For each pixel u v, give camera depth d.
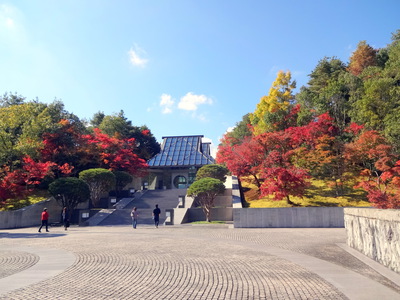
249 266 9.18
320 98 37.47
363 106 32.00
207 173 39.31
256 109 48.25
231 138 45.06
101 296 6.22
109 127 57.91
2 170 28.59
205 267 9.04
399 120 27.02
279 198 25.44
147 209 32.56
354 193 28.78
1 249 13.23
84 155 40.09
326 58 53.69
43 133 35.97
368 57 48.25
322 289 6.64
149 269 8.77
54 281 7.44
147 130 63.28
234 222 23.31
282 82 46.09
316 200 28.02
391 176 24.42
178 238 16.58
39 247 13.59
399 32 48.56
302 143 31.89
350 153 28.19
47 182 34.50
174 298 6.08
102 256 11.00
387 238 9.05
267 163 26.91
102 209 32.50
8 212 26.02
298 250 12.34
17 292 6.48
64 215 23.33
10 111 34.16
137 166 46.44
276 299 5.98
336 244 13.96
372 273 8.38
